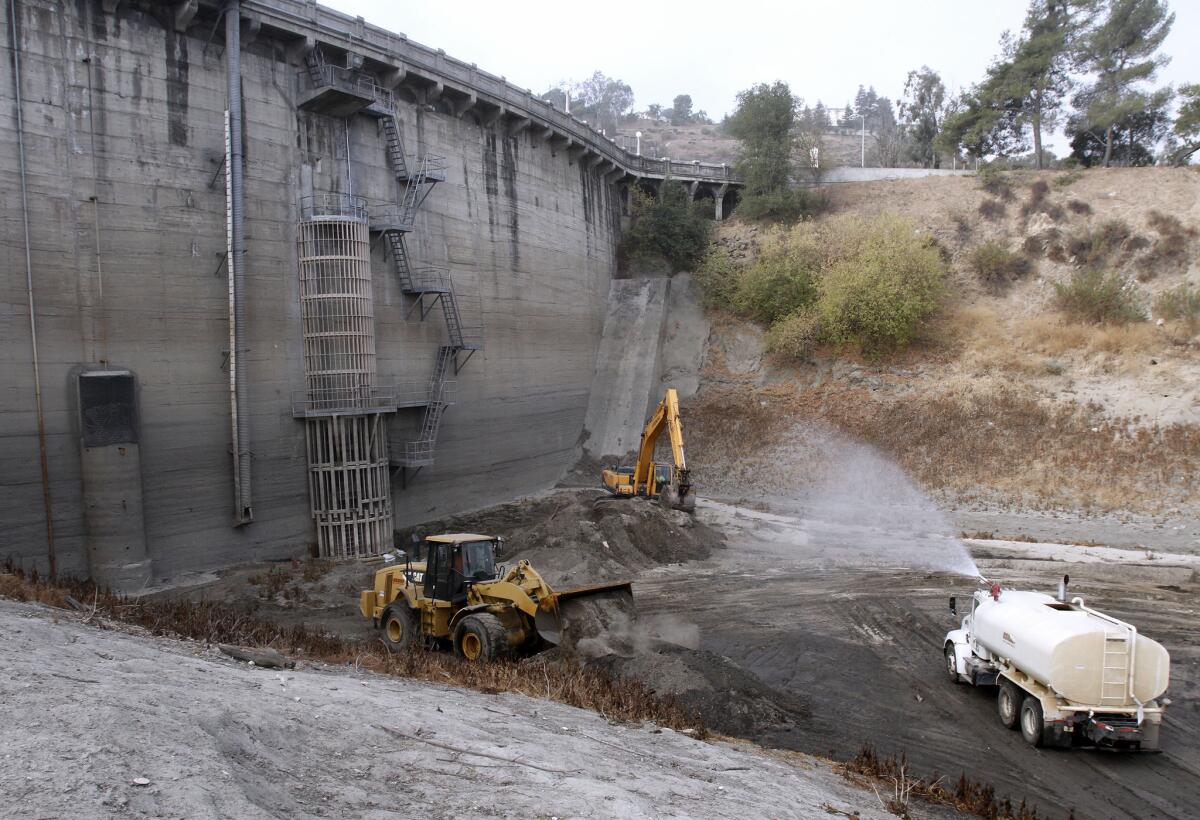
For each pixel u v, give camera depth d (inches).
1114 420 1565.0
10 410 872.3
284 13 1127.0
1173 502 1384.1
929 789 476.7
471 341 1528.1
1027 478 1528.1
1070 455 1535.4
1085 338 1779.0
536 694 557.0
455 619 662.5
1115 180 2158.0
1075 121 2559.1
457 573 676.7
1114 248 1977.1
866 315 1910.7
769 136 2486.5
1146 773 531.8
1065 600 614.2
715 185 2623.0
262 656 550.3
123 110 975.6
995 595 643.5
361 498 1164.5
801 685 697.0
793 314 2052.2
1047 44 2421.3
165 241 1007.0
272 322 1124.5
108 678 374.6
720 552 1235.2
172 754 276.7
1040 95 2508.6
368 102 1183.6
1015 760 549.3
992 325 1930.4
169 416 1001.5
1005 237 2137.1
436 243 1444.4
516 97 1663.4
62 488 909.8
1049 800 492.4
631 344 2161.7
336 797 292.0
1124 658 534.6
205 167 1053.8
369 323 1187.9
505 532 1347.2
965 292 2047.2
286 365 1138.7
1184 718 625.9
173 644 549.0
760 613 919.0
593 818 296.8
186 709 333.4
